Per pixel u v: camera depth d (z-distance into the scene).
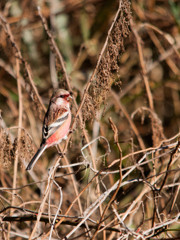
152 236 7.39
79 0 15.85
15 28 15.21
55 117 9.80
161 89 15.09
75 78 13.97
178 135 8.85
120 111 12.73
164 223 7.39
